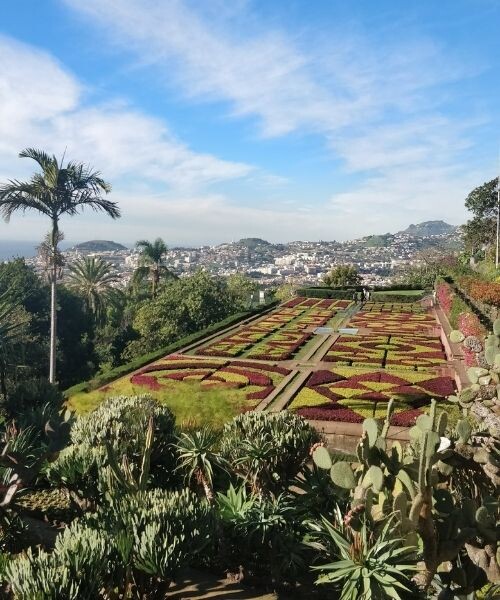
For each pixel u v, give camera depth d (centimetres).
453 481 816
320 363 2683
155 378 2389
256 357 2827
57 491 1345
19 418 1452
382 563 666
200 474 1166
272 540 927
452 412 1717
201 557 985
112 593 727
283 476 1202
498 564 655
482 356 838
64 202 2753
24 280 4659
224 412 1791
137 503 888
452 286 4225
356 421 1767
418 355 2747
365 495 694
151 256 5125
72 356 4731
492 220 6981
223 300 4528
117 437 1277
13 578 651
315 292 5750
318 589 908
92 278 4866
